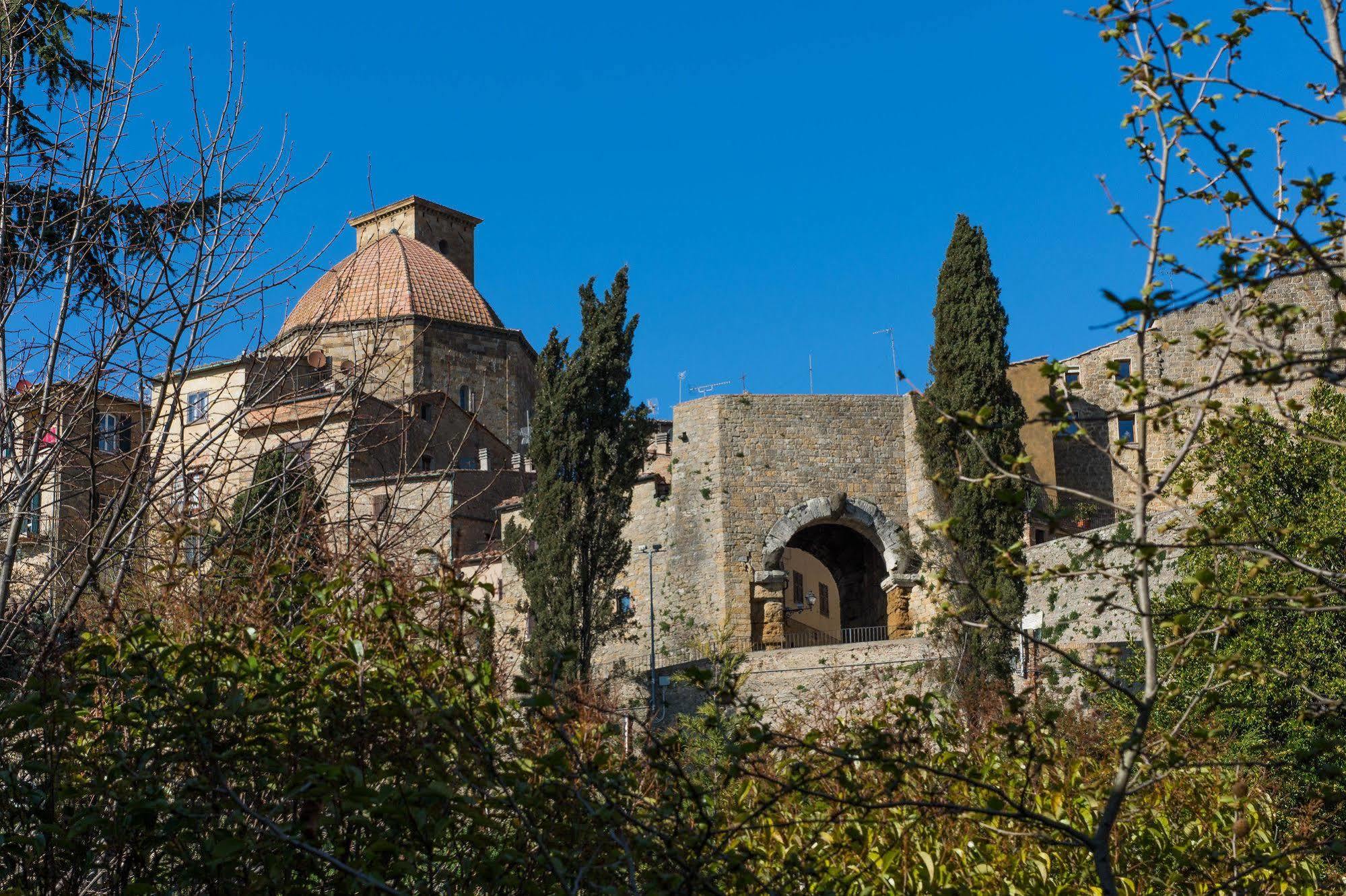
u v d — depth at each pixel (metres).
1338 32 7.27
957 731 11.44
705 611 44.97
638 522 46.62
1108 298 5.62
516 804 7.75
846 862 10.69
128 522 10.23
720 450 45.78
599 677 39.44
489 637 9.16
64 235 11.33
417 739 8.05
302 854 7.77
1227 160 6.48
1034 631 30.33
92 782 8.12
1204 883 11.25
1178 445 8.83
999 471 7.44
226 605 9.82
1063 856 11.29
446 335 57.56
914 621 44.88
